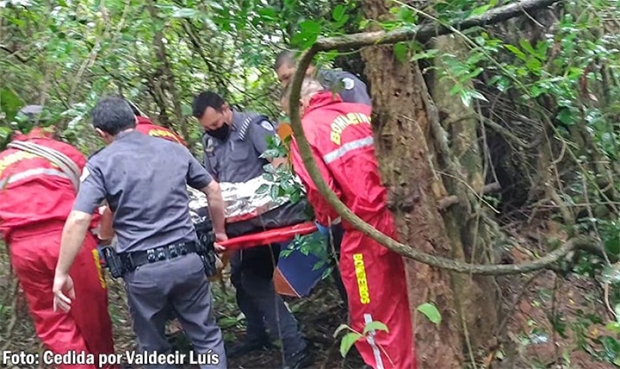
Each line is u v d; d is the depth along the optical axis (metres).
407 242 2.84
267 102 5.17
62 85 4.23
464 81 2.63
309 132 3.10
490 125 3.55
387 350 3.12
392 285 3.09
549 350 3.52
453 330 2.85
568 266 3.05
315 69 2.87
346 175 3.03
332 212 3.12
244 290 4.13
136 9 3.93
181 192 3.47
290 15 3.57
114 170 3.38
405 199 2.82
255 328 4.39
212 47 4.95
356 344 3.23
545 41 2.78
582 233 3.09
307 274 3.71
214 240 3.67
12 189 3.52
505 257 3.45
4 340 4.23
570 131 3.20
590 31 2.90
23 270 3.53
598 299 3.32
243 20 3.53
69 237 3.30
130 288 3.43
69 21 3.90
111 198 3.39
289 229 3.67
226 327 4.79
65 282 3.36
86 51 4.06
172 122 4.91
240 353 4.43
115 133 3.48
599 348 3.64
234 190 3.88
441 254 2.82
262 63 4.35
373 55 2.79
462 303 2.87
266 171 3.68
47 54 3.90
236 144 3.94
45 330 3.60
